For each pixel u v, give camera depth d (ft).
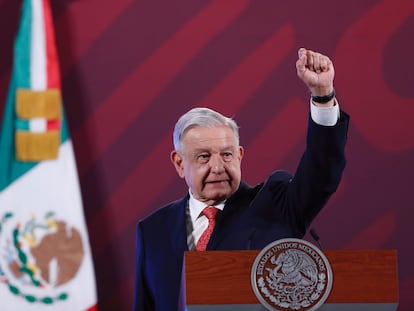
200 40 60.03
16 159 56.39
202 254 27.94
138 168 58.80
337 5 60.34
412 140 59.62
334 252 27.99
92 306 55.31
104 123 58.95
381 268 27.94
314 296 27.71
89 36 59.62
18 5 59.21
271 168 59.16
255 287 27.71
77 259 55.57
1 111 57.82
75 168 56.80
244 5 60.23
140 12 60.13
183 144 36.47
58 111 57.21
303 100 59.72
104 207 58.23
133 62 59.67
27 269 55.01
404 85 59.98
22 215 55.62
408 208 59.11
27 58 57.72
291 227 36.11
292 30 60.13
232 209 36.29
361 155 59.41
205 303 27.66
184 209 36.88
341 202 59.00
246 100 59.62
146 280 36.60
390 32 60.13
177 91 59.57
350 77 59.93
